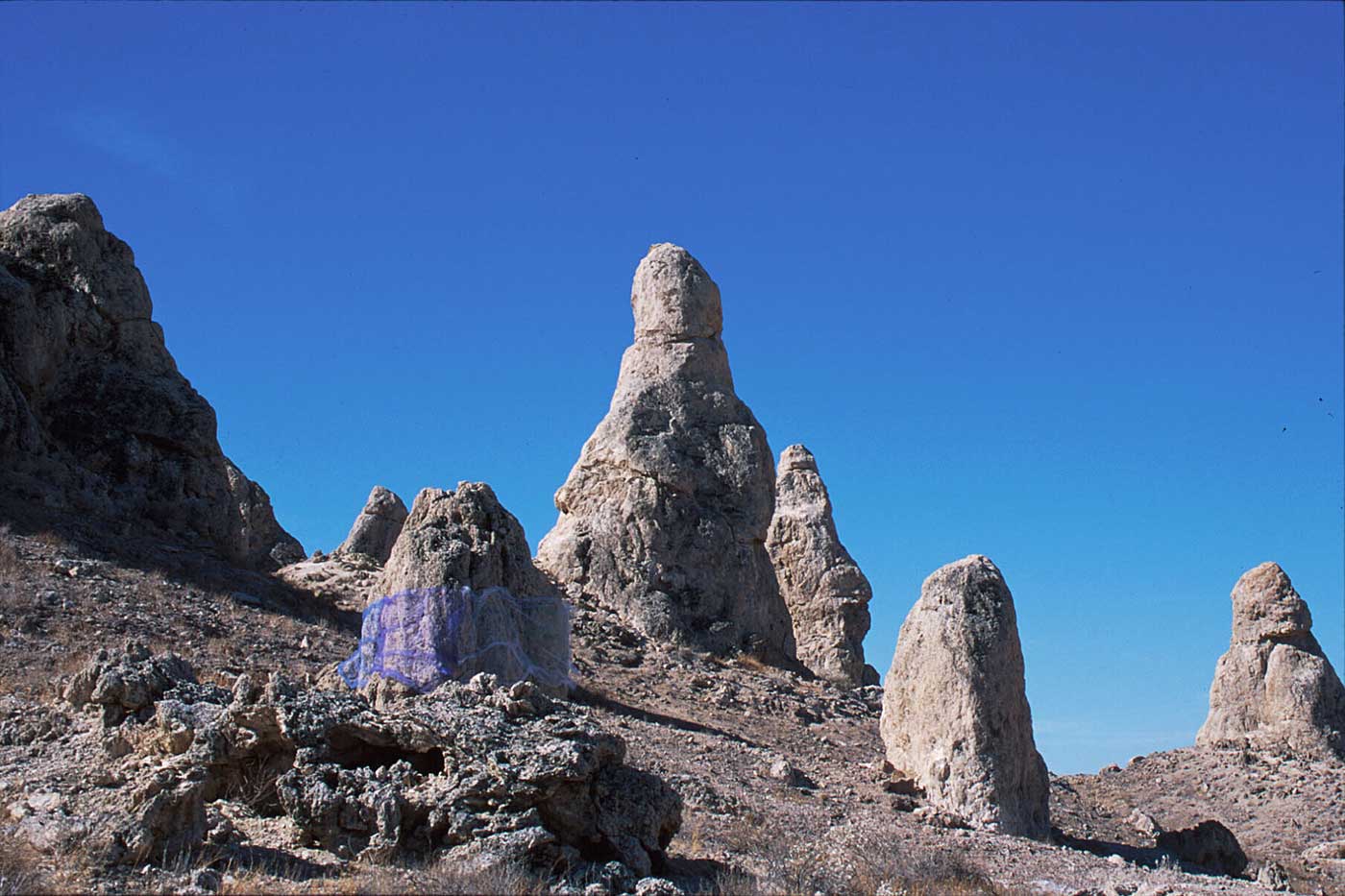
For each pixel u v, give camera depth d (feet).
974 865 55.47
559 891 40.96
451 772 44.27
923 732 68.69
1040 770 69.67
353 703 47.06
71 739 49.96
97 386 107.24
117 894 38.27
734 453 116.47
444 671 67.87
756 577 114.21
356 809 43.21
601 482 114.01
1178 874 61.05
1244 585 113.39
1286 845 88.28
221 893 38.93
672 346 119.03
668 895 42.16
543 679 75.46
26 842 40.73
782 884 46.93
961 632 68.28
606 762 46.09
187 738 47.06
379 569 108.27
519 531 77.61
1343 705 109.09
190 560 95.71
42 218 110.93
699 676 98.37
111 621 75.25
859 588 139.03
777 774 69.26
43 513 92.79
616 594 109.40
